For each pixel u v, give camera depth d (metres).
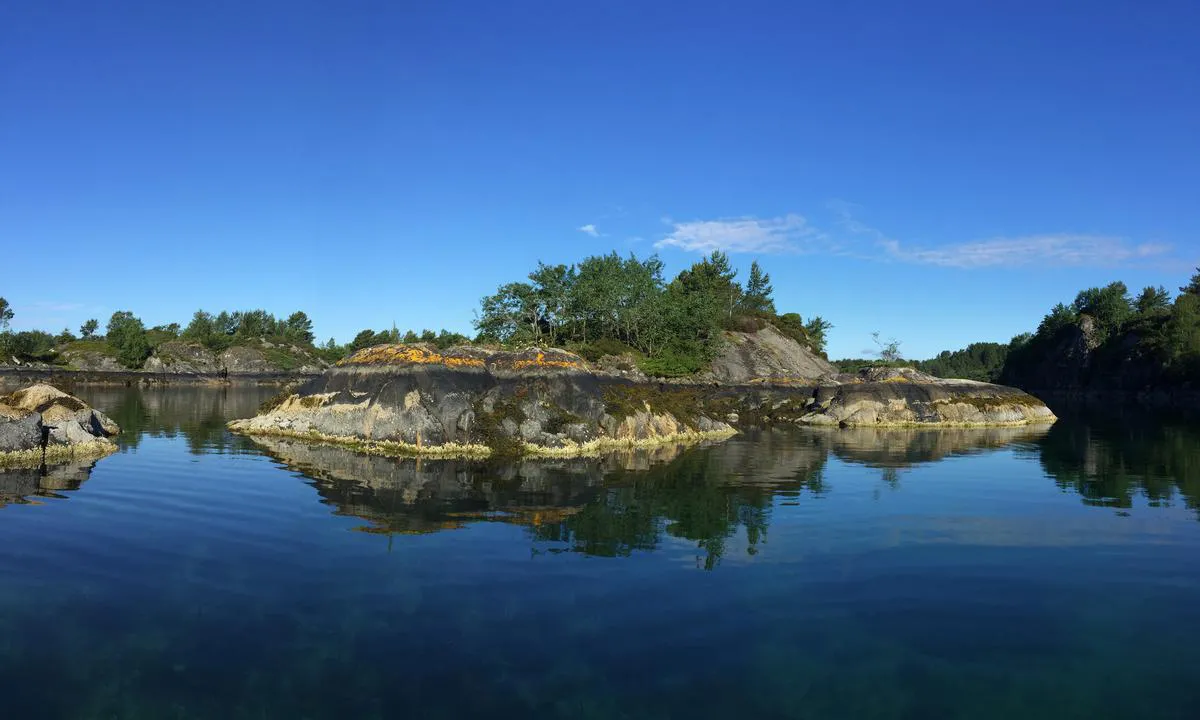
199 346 153.62
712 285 108.25
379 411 31.27
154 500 18.94
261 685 8.90
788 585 12.98
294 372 146.25
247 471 23.67
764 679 9.34
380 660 9.62
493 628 10.72
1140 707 8.87
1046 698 9.02
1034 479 25.75
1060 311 158.62
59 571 13.01
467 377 32.78
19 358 122.88
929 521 18.33
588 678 9.23
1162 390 110.69
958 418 55.69
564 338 82.19
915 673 9.65
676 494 21.47
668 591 12.48
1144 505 20.83
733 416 57.66
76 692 8.66
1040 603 12.34
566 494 21.00
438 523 16.95
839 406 54.47
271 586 12.38
